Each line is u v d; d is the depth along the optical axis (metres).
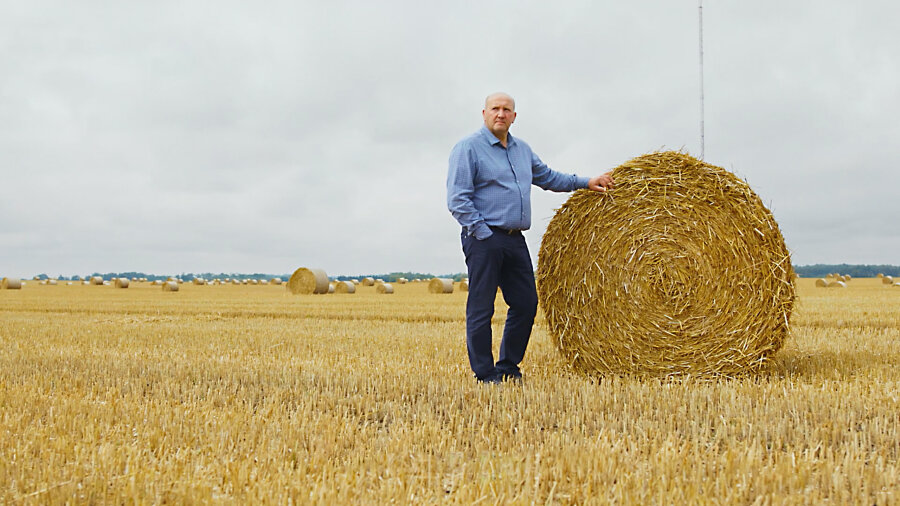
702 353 5.57
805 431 3.56
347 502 2.55
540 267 6.03
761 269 5.45
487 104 5.20
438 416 4.15
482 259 5.14
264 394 4.96
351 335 9.31
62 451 3.25
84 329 10.48
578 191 5.87
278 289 37.03
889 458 3.21
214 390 5.07
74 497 2.61
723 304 5.53
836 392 4.48
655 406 4.27
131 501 2.62
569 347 5.93
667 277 5.65
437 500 2.61
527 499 2.53
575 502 2.62
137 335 9.47
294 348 7.81
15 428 3.75
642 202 5.71
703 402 4.26
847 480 2.82
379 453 3.20
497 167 5.15
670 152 5.70
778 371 5.76
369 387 5.02
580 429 3.86
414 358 6.82
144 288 39.50
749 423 3.70
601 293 5.80
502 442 3.46
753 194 5.47
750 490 2.69
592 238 5.82
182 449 3.40
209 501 2.55
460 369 5.94
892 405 4.06
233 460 3.14
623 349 5.75
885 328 9.67
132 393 5.03
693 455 3.16
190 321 12.46
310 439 3.47
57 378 5.66
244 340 8.77
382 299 21.48
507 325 5.54
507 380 5.20
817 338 8.08
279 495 2.62
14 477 2.90
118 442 3.57
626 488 2.67
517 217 5.18
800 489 2.72
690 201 5.61
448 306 16.62
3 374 5.90
